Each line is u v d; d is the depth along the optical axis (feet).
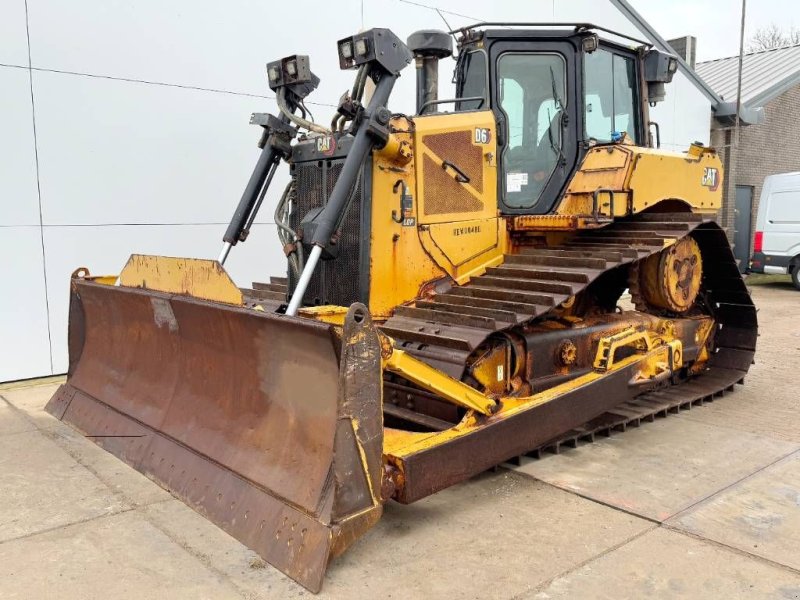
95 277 16.69
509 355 14.32
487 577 9.96
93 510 12.30
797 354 24.57
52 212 21.09
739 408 18.28
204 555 10.70
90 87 21.39
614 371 14.89
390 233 13.80
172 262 13.56
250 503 10.89
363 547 10.86
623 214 15.69
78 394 16.48
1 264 20.44
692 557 10.42
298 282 13.26
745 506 12.16
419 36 16.39
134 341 15.34
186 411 13.33
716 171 19.29
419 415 13.61
